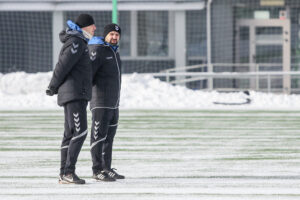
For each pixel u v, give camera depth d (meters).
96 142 25.31
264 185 24.48
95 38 25.19
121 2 80.06
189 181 25.38
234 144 36.84
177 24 82.88
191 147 35.66
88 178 26.25
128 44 85.38
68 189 23.66
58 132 42.56
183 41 82.88
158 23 84.94
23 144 37.00
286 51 85.00
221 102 61.06
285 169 28.42
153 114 53.19
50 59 84.25
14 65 84.62
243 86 82.25
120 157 32.16
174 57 84.62
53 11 83.44
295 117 51.38
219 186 24.27
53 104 60.47
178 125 46.16
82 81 24.00
